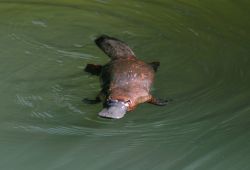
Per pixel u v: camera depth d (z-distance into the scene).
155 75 14.07
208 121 12.53
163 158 11.39
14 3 16.95
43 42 15.33
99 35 15.92
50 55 14.77
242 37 16.17
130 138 11.93
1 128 12.16
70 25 16.23
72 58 14.70
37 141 11.77
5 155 11.35
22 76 13.91
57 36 15.69
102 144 11.72
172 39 15.95
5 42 15.17
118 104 12.12
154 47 15.55
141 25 16.53
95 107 12.88
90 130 12.16
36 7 16.84
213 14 17.33
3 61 14.38
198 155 11.52
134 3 17.55
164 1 17.78
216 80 14.12
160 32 16.27
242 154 11.61
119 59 13.85
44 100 13.11
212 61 14.96
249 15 17.38
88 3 17.33
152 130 12.20
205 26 16.66
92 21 16.53
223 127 12.35
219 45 15.73
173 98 13.30
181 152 11.57
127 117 12.57
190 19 16.95
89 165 11.13
